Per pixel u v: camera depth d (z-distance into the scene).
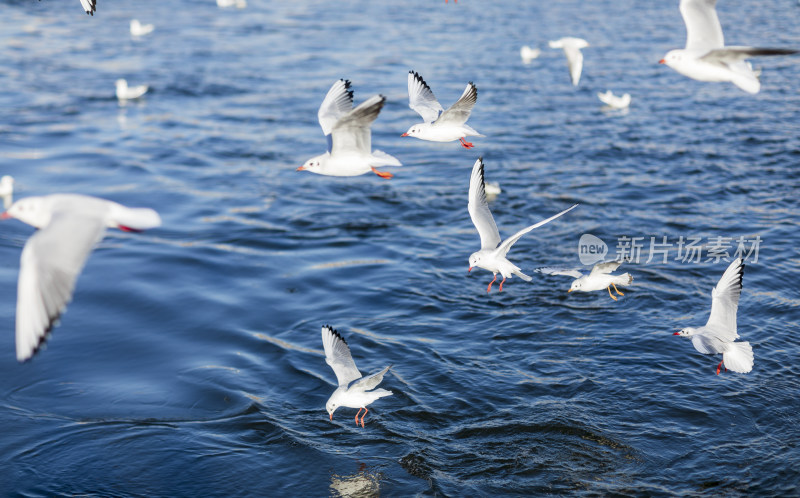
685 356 15.84
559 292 18.61
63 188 24.72
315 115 32.50
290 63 40.69
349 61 41.03
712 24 11.64
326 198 24.58
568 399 14.59
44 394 14.90
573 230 21.89
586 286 14.02
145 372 15.67
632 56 42.97
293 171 26.73
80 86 36.34
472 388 14.95
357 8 56.78
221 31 48.53
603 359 15.80
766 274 19.11
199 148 28.73
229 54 42.66
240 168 26.94
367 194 24.92
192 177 26.06
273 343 16.72
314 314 17.89
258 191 25.00
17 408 14.41
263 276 19.62
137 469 12.85
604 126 31.33
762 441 13.38
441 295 18.62
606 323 17.19
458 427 13.91
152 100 34.47
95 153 27.97
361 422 14.05
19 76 37.50
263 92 35.75
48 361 15.98
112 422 14.06
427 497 12.27
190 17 53.03
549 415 14.12
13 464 12.87
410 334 16.92
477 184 12.73
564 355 16.02
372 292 18.80
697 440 13.43
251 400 14.77
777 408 14.16
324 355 16.27
